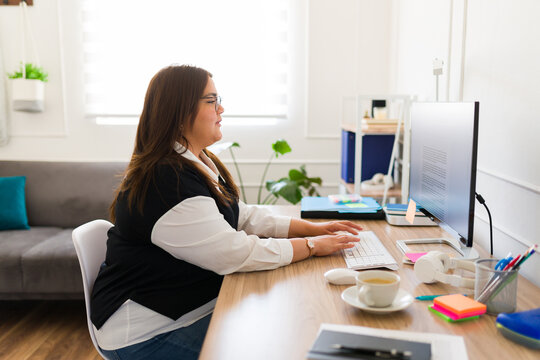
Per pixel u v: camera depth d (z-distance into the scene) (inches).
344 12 142.8
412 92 117.4
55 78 146.9
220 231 53.2
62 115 148.6
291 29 144.7
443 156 59.0
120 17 144.3
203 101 57.2
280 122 149.2
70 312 113.1
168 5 143.8
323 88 146.3
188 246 52.7
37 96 140.9
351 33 143.6
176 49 145.3
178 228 52.5
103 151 149.9
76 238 58.1
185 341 54.8
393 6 137.2
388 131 102.0
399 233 68.5
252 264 53.7
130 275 55.2
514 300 42.6
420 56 110.4
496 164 70.8
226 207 59.8
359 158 99.3
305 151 150.1
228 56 145.5
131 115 147.2
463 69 82.7
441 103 59.8
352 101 146.1
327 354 36.0
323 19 143.2
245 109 147.6
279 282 50.8
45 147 149.9
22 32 144.6
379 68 144.1
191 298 54.6
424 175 67.4
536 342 36.5
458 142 53.8
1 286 105.0
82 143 149.7
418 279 51.1
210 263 53.0
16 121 148.6
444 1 92.6
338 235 60.7
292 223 68.2
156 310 53.3
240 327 40.8
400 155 113.8
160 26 144.5
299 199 127.8
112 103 147.6
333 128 148.2
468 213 51.2
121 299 53.9
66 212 125.4
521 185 62.5
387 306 42.9
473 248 57.9
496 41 70.3
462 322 41.1
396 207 79.3
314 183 150.9
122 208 55.4
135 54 145.5
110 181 126.5
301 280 51.3
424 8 107.1
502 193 69.2
